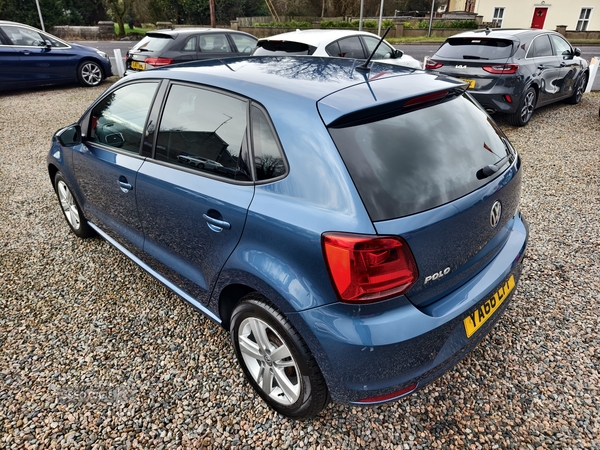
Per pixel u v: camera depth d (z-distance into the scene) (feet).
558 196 15.65
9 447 7.03
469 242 6.60
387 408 7.63
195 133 7.97
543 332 9.23
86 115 11.25
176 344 9.18
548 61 25.09
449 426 7.30
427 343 6.04
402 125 6.50
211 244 7.50
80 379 8.34
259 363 7.50
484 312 6.94
